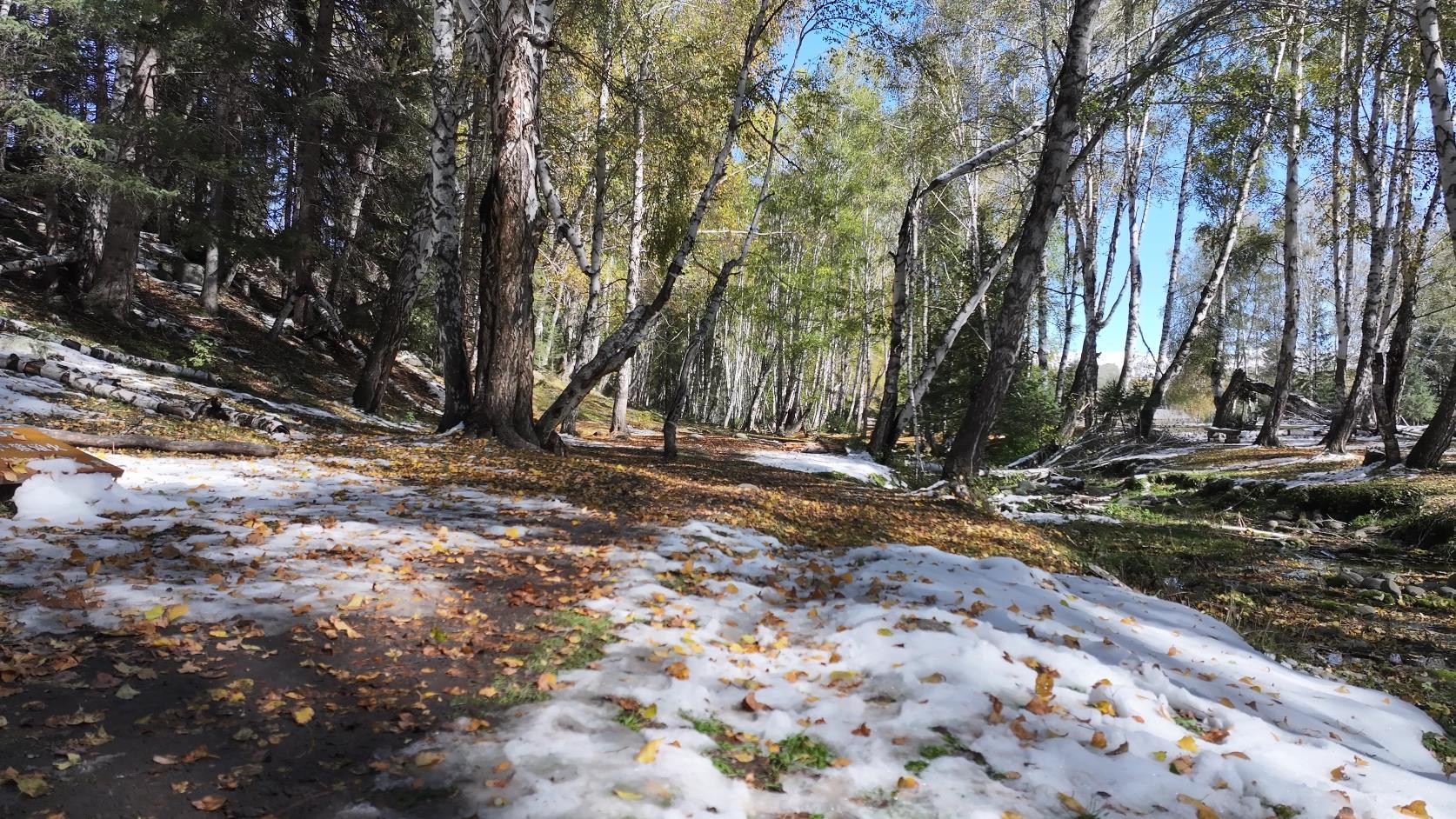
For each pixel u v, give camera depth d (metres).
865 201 29.72
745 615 4.46
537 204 11.05
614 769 2.51
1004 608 4.71
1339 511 10.99
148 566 3.99
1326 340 36.53
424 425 16.48
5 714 2.49
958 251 27.56
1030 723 3.10
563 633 3.79
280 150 16.98
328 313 19.47
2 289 12.85
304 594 3.90
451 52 13.07
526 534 5.84
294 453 8.70
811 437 31.23
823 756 2.77
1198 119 14.07
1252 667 4.34
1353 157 17.55
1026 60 20.61
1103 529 10.20
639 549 5.63
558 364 44.12
